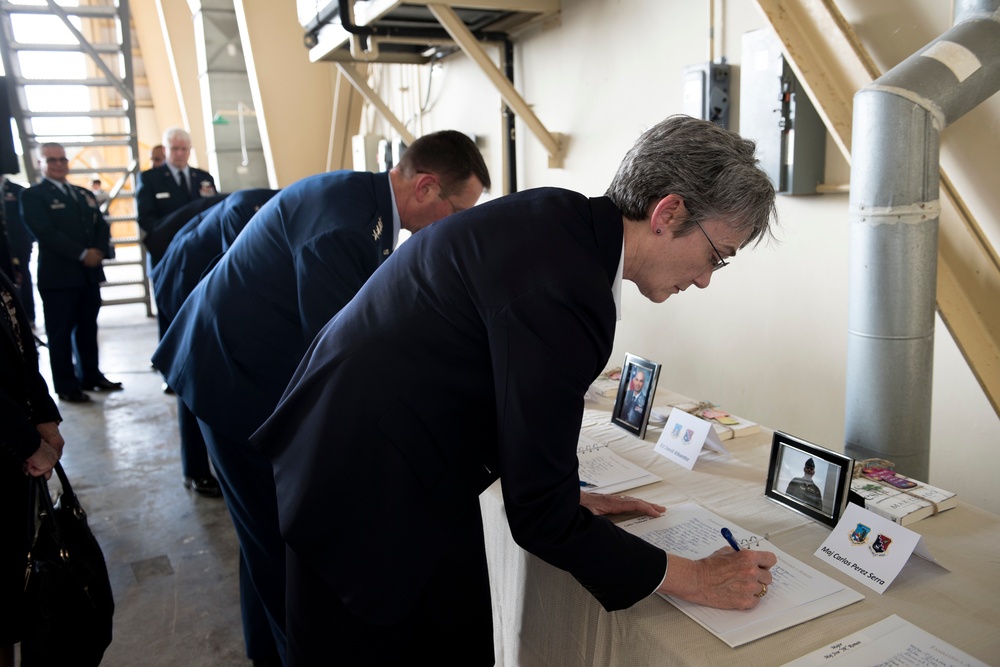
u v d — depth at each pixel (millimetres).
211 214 2730
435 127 4297
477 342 1002
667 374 2811
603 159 2912
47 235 4277
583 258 965
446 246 1032
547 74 3186
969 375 1814
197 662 2053
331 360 1080
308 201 1631
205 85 5582
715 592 1034
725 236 1000
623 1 2678
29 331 1706
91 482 3299
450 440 1068
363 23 3074
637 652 1027
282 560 1781
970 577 1085
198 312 1804
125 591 2416
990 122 1691
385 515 1068
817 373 2186
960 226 1692
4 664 1636
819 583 1079
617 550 1001
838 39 1730
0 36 5875
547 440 949
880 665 898
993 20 1396
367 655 1200
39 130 7141
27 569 1545
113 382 4852
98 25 9078
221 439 1759
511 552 1400
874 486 1318
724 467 1521
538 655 1321
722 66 2252
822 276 2119
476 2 2801
